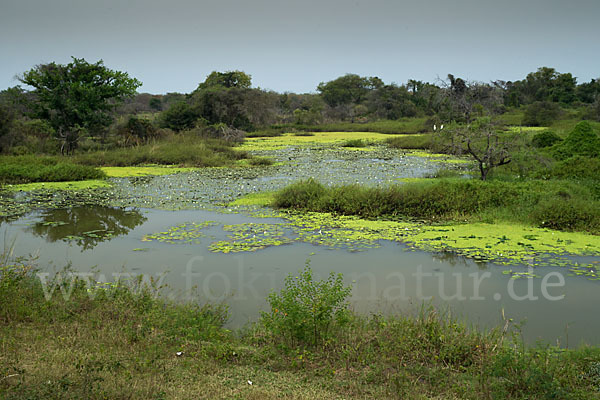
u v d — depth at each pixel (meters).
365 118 59.50
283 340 4.84
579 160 14.22
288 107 70.19
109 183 16.19
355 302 6.19
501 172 14.71
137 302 5.70
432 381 4.08
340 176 17.72
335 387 3.94
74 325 4.96
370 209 11.23
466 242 8.77
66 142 23.11
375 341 4.79
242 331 5.31
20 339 4.54
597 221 9.49
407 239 9.04
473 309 5.98
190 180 16.92
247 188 15.13
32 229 10.09
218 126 34.19
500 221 10.12
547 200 10.51
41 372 3.82
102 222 10.71
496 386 3.90
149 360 4.19
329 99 75.06
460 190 11.48
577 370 4.19
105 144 25.39
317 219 10.80
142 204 12.65
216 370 4.23
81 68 24.36
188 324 5.21
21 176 16.58
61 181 16.52
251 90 42.84
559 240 8.74
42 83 23.81
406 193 11.55
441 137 15.65
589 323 5.60
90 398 3.48
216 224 10.41
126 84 25.30
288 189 12.61
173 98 74.81
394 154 26.12
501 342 4.72
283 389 3.89
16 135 23.06
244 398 3.69
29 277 6.32
